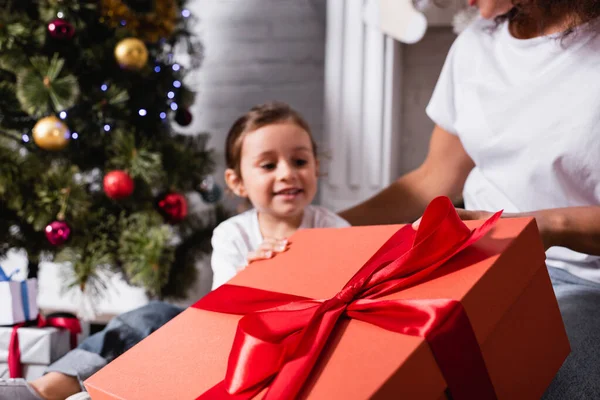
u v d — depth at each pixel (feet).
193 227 6.50
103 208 5.80
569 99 3.03
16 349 4.14
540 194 3.18
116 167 5.71
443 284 2.02
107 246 5.72
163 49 6.27
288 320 2.03
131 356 2.29
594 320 2.68
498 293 2.04
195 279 6.56
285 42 7.61
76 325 4.40
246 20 7.69
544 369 2.25
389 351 1.84
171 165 6.02
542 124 3.10
